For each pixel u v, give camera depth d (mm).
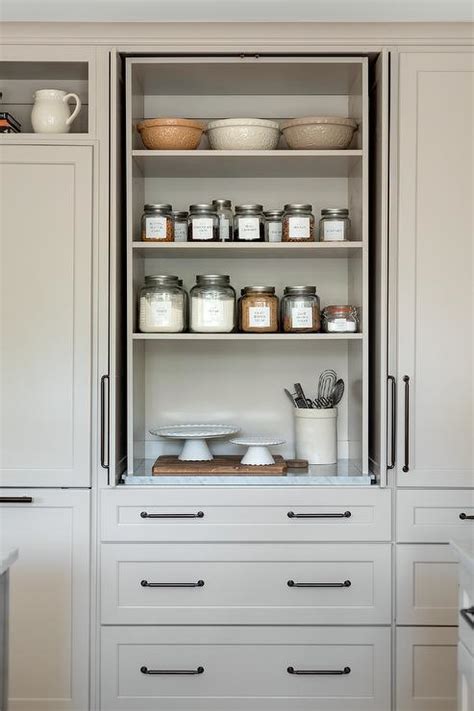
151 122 2697
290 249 2764
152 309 2711
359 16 2914
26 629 2604
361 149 2719
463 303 2625
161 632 2607
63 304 2615
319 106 3035
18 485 2615
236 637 2607
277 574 2609
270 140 2738
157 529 2609
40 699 2600
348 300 3045
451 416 2629
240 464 2748
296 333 2740
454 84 2615
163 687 2607
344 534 2611
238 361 3061
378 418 2691
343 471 2748
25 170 2605
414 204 2617
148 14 2895
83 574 2607
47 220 2609
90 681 2604
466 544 1789
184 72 2764
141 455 2986
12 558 1811
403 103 2613
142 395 2996
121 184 2719
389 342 2625
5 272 2615
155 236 2732
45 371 2621
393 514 2623
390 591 2613
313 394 3057
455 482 2621
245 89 2961
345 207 3041
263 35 2607
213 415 3062
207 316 2723
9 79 2934
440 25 2592
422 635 2611
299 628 2609
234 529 2605
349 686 2613
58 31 2604
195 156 2693
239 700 2605
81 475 2613
